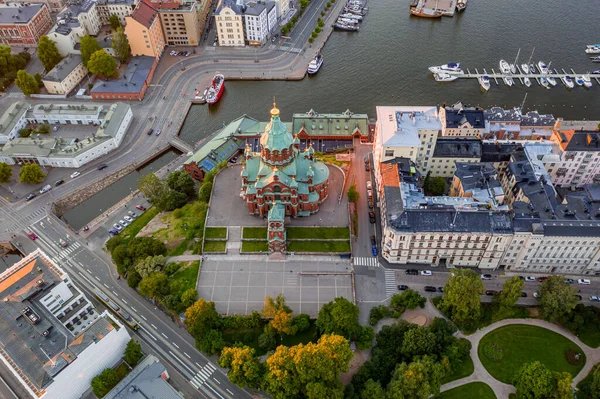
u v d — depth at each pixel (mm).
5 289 167750
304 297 183500
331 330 165500
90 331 157125
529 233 177875
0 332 156250
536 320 176125
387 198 193375
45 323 158375
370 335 167750
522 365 161250
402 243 186250
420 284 188625
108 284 193125
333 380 151375
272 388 150250
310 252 196500
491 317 176125
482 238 182375
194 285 187250
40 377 146125
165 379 161375
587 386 155500
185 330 177875
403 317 177875
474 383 160125
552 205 193375
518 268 192250
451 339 165625
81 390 157750
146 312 183375
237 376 155000
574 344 169000
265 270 192625
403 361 158250
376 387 150250
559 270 191125
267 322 175750
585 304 180875
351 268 193625
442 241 184750
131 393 147125
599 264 185375
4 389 162625
